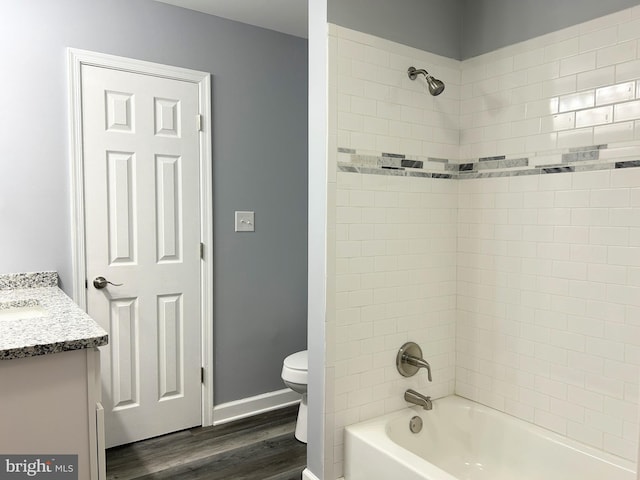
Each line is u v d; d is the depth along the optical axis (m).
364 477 1.86
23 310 1.93
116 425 2.54
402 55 2.08
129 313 2.54
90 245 2.41
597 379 1.79
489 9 2.16
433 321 2.27
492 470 2.09
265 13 2.74
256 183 2.99
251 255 2.99
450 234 2.32
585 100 1.81
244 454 2.50
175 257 2.69
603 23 1.75
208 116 2.75
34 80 2.24
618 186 1.72
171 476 2.29
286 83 3.09
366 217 2.00
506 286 2.12
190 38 2.68
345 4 1.90
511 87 2.08
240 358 2.97
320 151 1.90
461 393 2.34
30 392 1.34
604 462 1.71
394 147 2.08
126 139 2.49
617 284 1.73
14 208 2.22
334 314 1.92
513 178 2.08
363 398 2.03
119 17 2.45
